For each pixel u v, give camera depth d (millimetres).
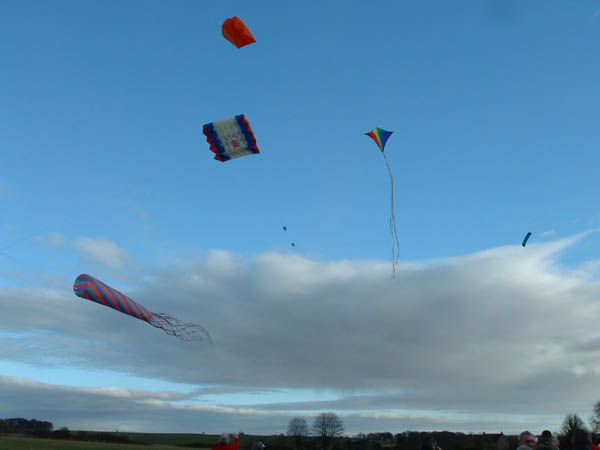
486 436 53000
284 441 86812
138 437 74875
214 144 20891
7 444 52156
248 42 19156
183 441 75188
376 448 80188
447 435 55781
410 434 72875
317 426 86375
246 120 20219
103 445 61844
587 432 11164
